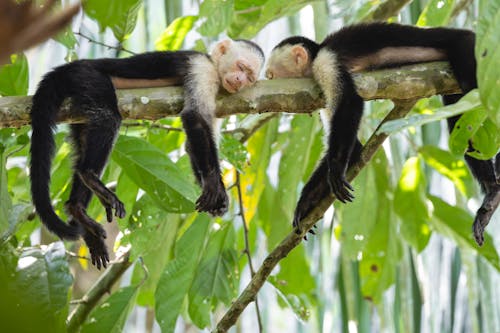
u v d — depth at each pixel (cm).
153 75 764
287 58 869
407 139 916
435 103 919
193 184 740
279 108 746
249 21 886
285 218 925
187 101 737
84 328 725
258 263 1073
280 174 891
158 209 747
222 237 778
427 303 974
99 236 704
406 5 934
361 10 923
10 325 158
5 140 665
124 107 708
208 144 721
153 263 852
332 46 781
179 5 937
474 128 535
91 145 680
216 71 785
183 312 862
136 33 969
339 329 967
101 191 670
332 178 714
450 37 775
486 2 393
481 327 977
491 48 387
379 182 905
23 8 167
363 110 733
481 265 920
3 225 630
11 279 584
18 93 712
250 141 930
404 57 782
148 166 699
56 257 607
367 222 888
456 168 893
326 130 830
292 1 797
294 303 775
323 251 1009
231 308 691
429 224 891
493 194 741
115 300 737
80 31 772
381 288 909
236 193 926
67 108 700
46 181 668
